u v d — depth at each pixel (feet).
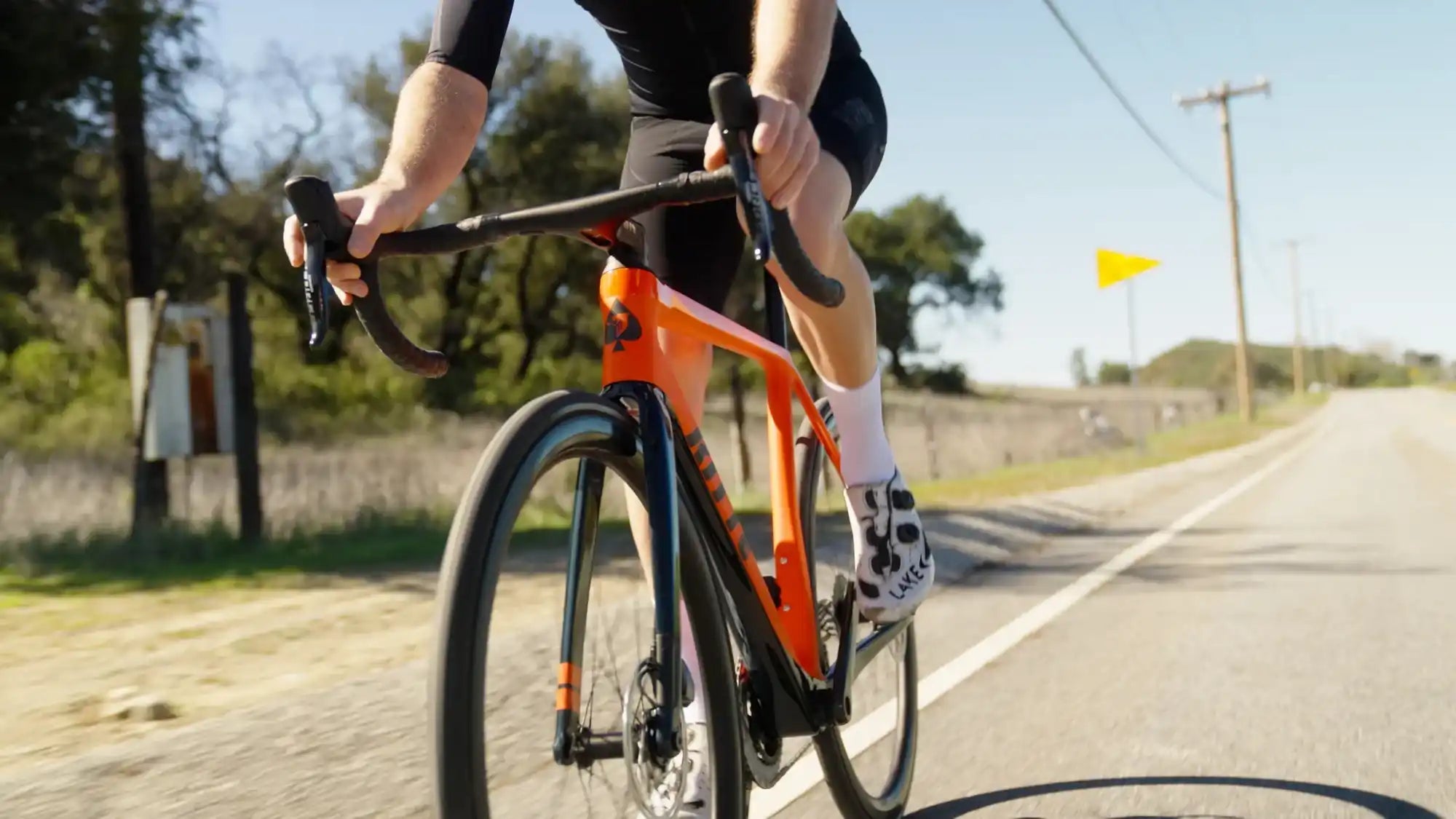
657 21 6.95
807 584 6.94
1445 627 15.15
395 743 9.56
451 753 4.19
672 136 7.29
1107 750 9.78
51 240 38.68
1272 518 30.55
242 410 27.91
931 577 8.13
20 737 10.43
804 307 7.04
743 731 5.84
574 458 4.99
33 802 8.04
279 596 19.12
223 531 27.84
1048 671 12.86
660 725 5.06
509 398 90.53
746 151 4.38
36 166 32.19
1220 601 17.48
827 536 8.30
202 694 12.08
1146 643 14.35
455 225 5.06
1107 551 24.09
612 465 5.28
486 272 97.19
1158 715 10.91
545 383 93.66
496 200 87.04
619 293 5.56
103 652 14.29
